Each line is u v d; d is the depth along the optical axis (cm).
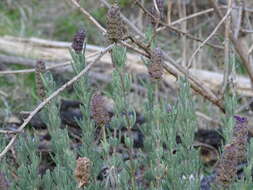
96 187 294
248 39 587
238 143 271
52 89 310
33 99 571
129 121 300
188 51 653
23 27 718
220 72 639
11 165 347
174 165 296
